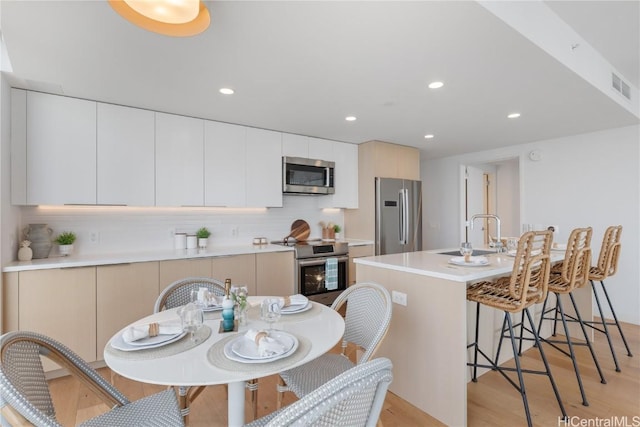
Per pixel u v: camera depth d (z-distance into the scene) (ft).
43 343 3.95
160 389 7.47
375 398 2.85
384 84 7.93
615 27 7.35
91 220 9.82
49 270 7.63
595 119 11.02
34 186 8.19
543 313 9.29
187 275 9.57
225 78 7.57
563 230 13.64
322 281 12.30
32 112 8.20
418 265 7.21
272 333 4.46
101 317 8.23
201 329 4.79
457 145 15.08
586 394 7.14
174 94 8.58
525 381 7.74
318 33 5.68
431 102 9.21
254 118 10.75
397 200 14.57
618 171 12.24
